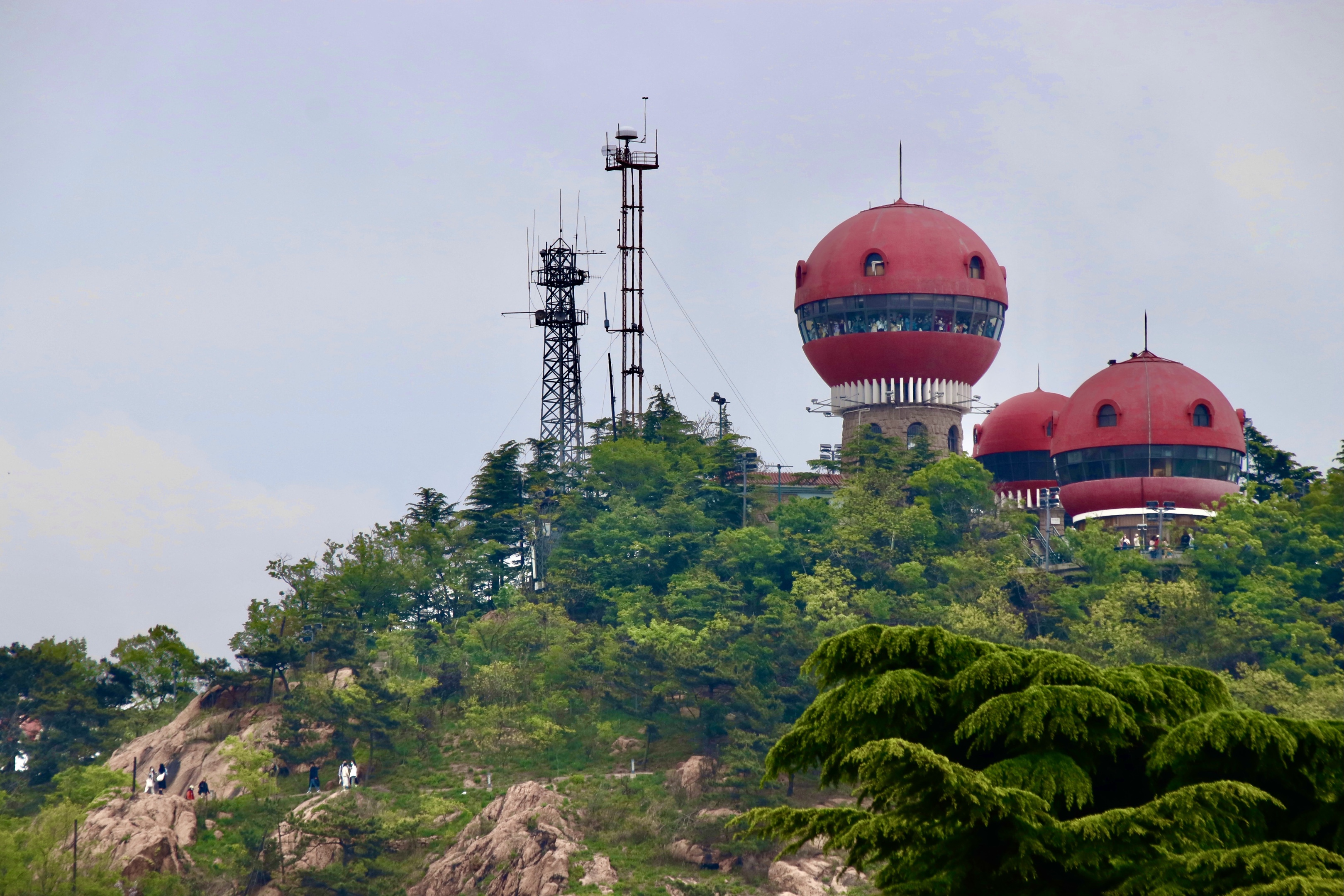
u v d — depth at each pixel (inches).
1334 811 4195.4
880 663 4729.3
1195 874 3902.6
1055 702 4261.8
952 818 3956.7
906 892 4128.9
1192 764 4256.9
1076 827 4003.4
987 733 4313.5
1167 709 4613.7
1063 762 4234.7
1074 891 4072.3
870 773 3966.5
